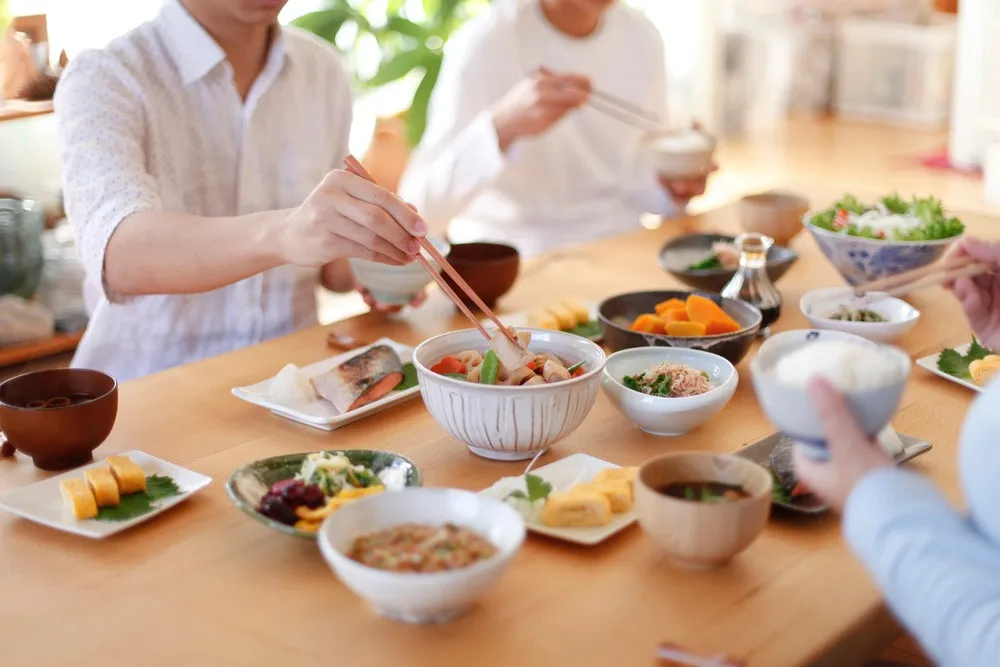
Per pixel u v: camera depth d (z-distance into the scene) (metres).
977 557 0.84
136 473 1.21
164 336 2.00
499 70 2.69
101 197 1.68
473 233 2.85
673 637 0.96
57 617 1.00
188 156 1.94
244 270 1.56
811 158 6.14
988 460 0.84
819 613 1.00
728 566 1.08
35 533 1.15
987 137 5.64
